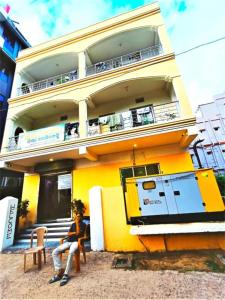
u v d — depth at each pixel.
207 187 4.78
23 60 11.12
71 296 2.92
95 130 8.18
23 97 9.66
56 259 3.72
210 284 2.93
